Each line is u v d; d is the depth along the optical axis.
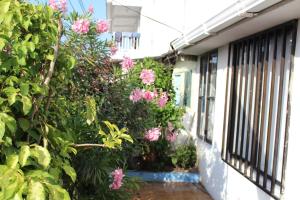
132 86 4.69
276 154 3.94
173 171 7.46
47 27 1.96
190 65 7.92
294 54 3.65
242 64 5.16
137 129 4.70
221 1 5.27
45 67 1.98
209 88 6.90
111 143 2.41
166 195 6.44
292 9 3.30
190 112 7.98
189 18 8.09
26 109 1.70
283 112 3.96
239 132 5.18
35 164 1.72
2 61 1.76
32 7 1.92
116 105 4.53
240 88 5.19
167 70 7.73
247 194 4.62
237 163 5.18
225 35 4.96
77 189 3.80
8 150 1.71
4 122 1.63
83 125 3.49
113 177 3.94
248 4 3.44
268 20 3.82
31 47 1.78
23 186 1.51
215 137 6.24
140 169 7.47
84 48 3.97
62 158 2.07
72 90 3.43
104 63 4.37
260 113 4.44
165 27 10.61
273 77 4.15
